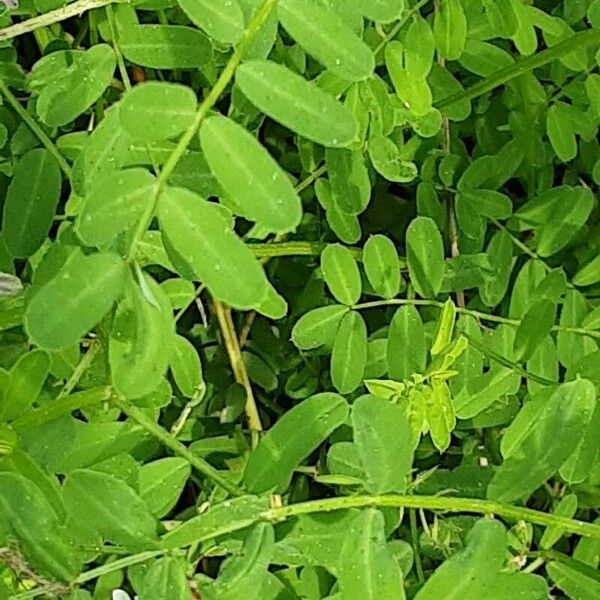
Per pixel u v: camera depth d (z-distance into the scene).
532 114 0.34
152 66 0.27
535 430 0.25
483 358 0.32
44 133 0.28
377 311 0.33
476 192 0.33
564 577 0.27
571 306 0.32
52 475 0.25
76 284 0.22
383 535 0.24
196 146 0.26
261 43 0.23
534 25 0.33
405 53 0.30
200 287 0.31
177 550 0.24
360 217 0.36
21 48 0.33
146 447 0.28
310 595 0.27
